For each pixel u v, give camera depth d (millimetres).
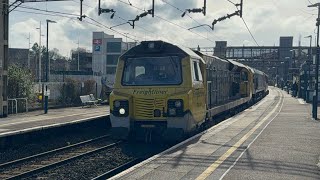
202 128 16906
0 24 22797
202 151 11406
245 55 69500
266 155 10945
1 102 22359
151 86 13789
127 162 12445
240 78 27516
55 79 59406
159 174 8734
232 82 23875
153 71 14117
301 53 68375
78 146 15969
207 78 16641
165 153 11117
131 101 13758
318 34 27109
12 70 27547
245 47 69312
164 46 14211
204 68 15758
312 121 20359
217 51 66625
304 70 44719
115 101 13898
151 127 13648
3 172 11438
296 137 14391
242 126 17688
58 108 30234
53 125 17234
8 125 17234
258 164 9781
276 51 68938
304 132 15828
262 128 17016
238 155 10867
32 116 22172
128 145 15391
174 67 13930
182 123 13281
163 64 14086
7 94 24594
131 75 14297
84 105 32844
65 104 33812
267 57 69062
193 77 14125
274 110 28641
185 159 10305
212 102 17672
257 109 29812
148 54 14320
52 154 14242
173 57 14031
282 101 42656
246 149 11820
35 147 15617
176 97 13336
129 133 13852
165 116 13438
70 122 18484
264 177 8539
